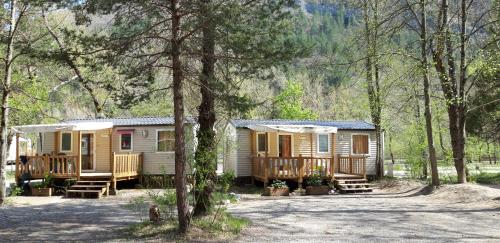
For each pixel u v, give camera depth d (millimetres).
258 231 12508
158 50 11680
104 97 33812
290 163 23734
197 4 10875
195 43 11500
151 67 11328
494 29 20625
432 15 22344
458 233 12320
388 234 12227
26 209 17141
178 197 11562
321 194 23000
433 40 21219
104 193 21594
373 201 19719
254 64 11500
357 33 22750
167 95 13641
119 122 25672
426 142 27016
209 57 11633
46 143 25609
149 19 11289
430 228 13125
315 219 14766
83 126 22156
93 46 11039
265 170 23375
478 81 26812
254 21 11391
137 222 13836
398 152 39969
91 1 10562
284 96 41812
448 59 21234
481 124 28906
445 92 21625
